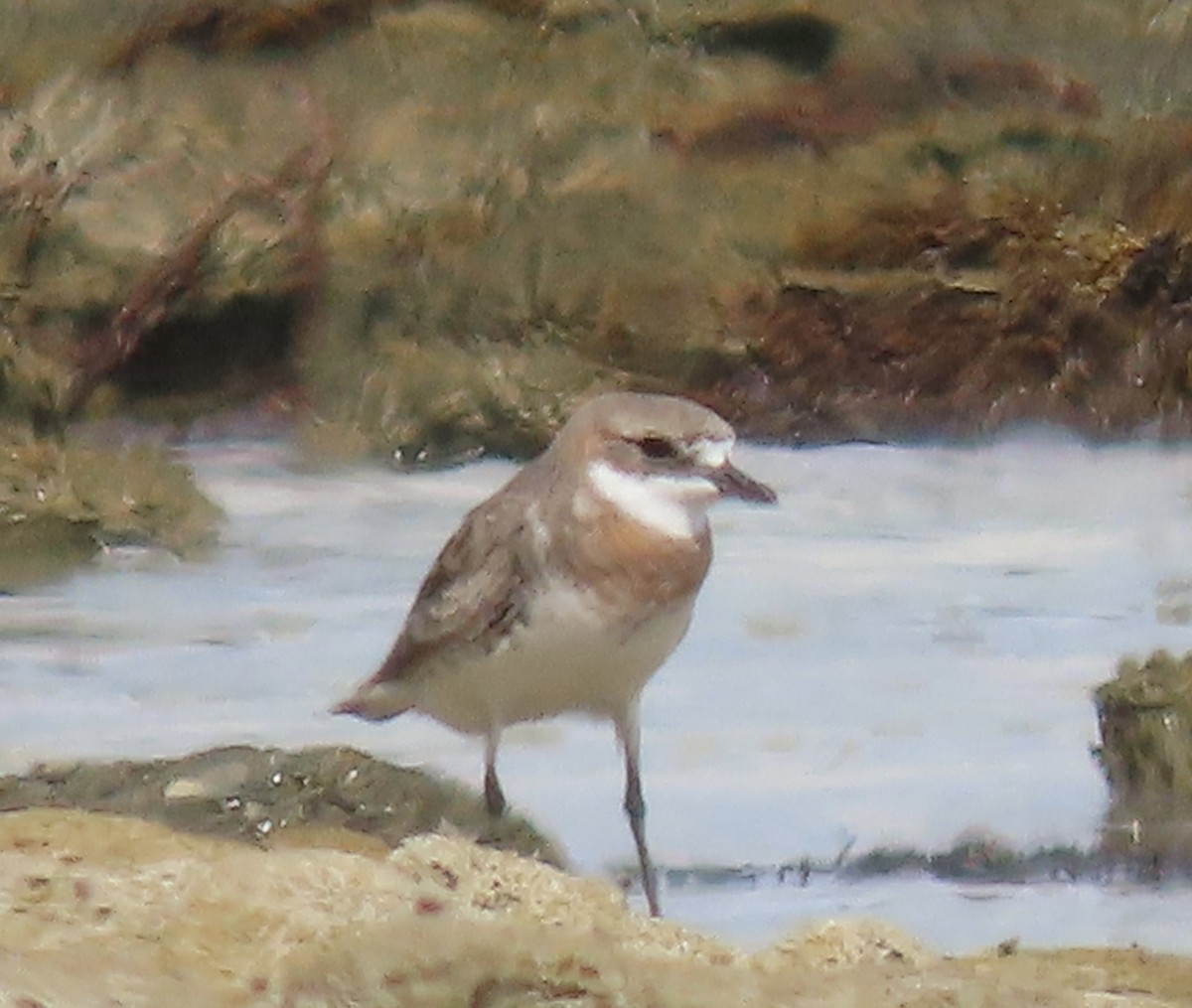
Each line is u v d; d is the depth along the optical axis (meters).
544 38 21.61
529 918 7.35
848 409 19.56
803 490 17.45
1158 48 21.47
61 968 6.76
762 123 21.05
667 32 21.62
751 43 21.69
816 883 9.78
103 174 20.16
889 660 12.98
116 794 9.86
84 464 16.84
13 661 12.86
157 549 15.58
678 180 20.59
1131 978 8.30
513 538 8.95
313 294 19.64
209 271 19.53
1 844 8.09
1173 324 19.88
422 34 21.53
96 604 14.27
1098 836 10.41
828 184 20.52
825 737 11.69
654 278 19.91
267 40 21.47
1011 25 21.66
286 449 18.53
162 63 21.28
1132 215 20.34
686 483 8.81
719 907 9.48
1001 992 7.19
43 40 21.16
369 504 17.03
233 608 14.23
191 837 8.31
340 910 7.30
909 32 21.59
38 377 18.73
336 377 19.28
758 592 14.38
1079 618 13.91
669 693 12.37
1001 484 17.73
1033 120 20.97
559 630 8.90
